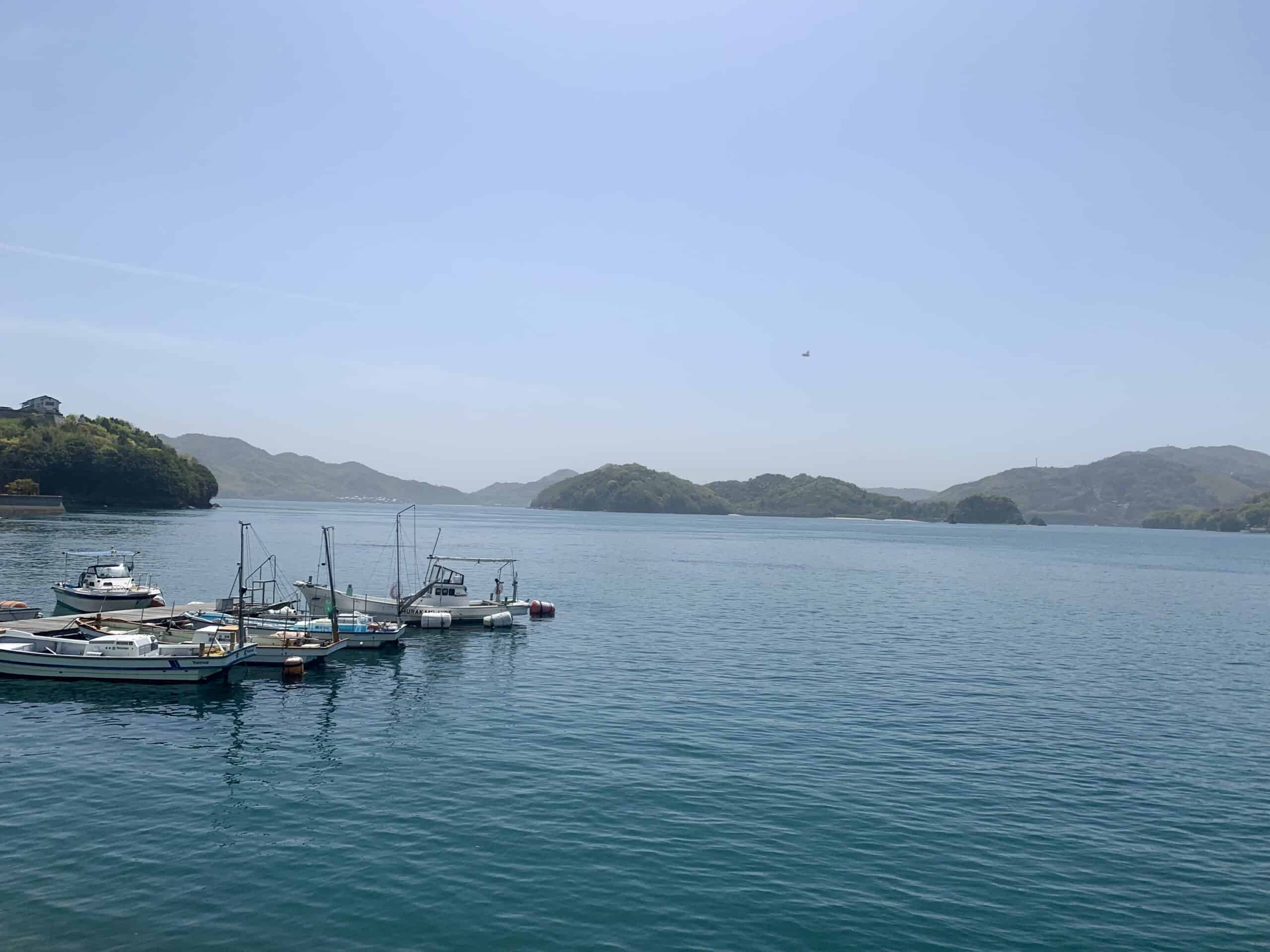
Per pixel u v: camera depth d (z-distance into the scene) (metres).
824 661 60.44
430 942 21.44
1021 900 24.55
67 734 38.84
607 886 24.70
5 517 198.12
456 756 36.44
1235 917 23.86
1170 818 31.22
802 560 181.25
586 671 55.28
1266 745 41.22
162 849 26.31
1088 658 65.38
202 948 20.77
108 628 59.16
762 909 23.61
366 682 51.44
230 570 111.06
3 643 51.69
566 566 146.75
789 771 35.38
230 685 50.06
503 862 26.00
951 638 73.69
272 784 32.50
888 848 27.83
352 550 165.75
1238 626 88.56
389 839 27.50
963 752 38.78
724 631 74.38
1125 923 23.41
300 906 22.98
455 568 135.50
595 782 33.31
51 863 25.12
